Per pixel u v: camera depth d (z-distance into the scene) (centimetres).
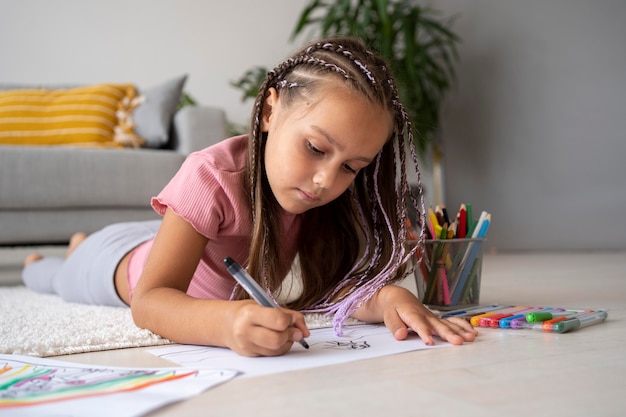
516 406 55
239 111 379
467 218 115
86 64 350
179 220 97
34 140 247
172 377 65
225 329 78
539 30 316
